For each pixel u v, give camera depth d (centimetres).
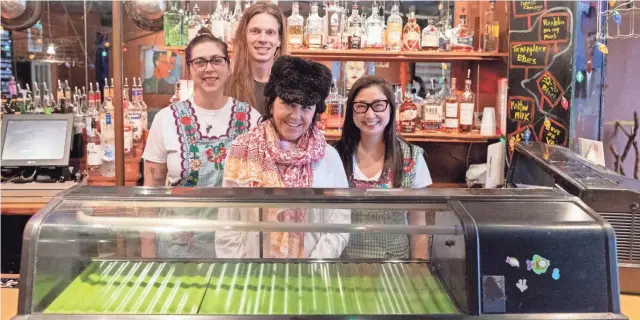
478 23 365
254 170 194
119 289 141
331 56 343
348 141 247
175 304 134
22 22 353
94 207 143
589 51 302
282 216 143
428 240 157
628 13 298
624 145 309
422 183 252
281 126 192
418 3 371
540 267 130
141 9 343
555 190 162
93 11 369
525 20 318
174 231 139
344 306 135
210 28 335
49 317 127
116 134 293
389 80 372
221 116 255
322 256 157
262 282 146
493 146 339
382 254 155
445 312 132
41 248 133
